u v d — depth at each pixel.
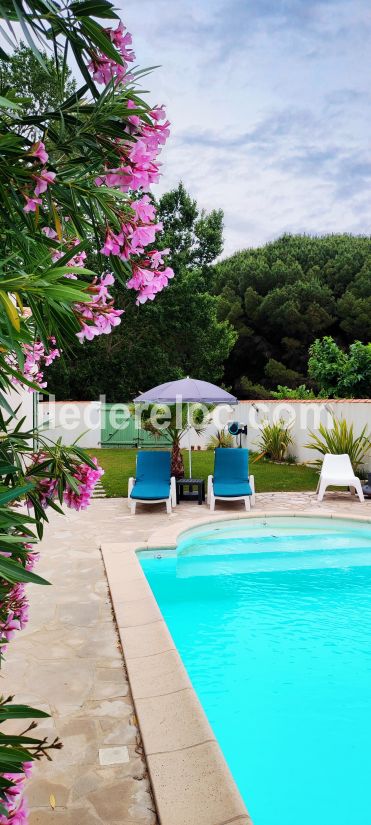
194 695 3.64
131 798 2.73
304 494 11.96
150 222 1.46
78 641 4.60
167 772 2.86
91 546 7.83
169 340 27.59
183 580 7.53
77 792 2.78
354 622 6.15
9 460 1.71
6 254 1.53
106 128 1.36
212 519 9.43
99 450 19.92
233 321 37.12
